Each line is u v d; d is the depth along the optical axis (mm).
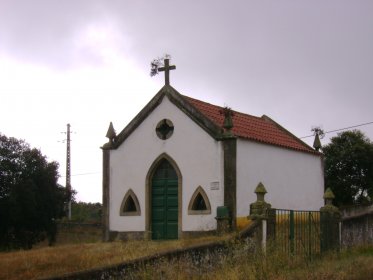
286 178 24469
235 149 21031
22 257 17984
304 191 25984
